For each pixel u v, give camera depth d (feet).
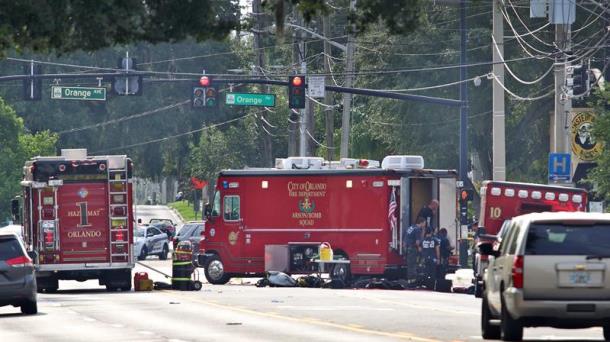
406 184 447.01
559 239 210.38
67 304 354.95
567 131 460.14
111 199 423.64
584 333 245.45
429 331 250.37
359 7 222.89
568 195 412.57
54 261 419.74
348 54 597.93
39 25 211.61
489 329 232.32
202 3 225.76
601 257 209.36
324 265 453.58
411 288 441.68
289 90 507.30
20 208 481.05
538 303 209.05
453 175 454.81
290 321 281.95
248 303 348.38
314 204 459.32
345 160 469.16
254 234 469.57
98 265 422.00
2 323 288.71
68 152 423.64
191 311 319.47
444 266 438.81
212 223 478.18
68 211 420.77
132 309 330.13
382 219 447.01
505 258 218.38
